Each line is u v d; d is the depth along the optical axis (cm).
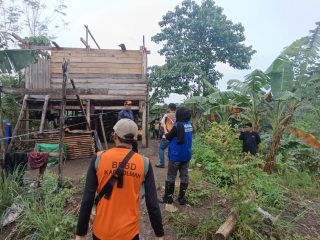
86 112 1239
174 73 1903
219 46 2094
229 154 662
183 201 594
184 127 565
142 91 1280
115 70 1275
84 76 1265
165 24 2172
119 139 303
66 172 912
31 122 1327
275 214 612
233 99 1038
